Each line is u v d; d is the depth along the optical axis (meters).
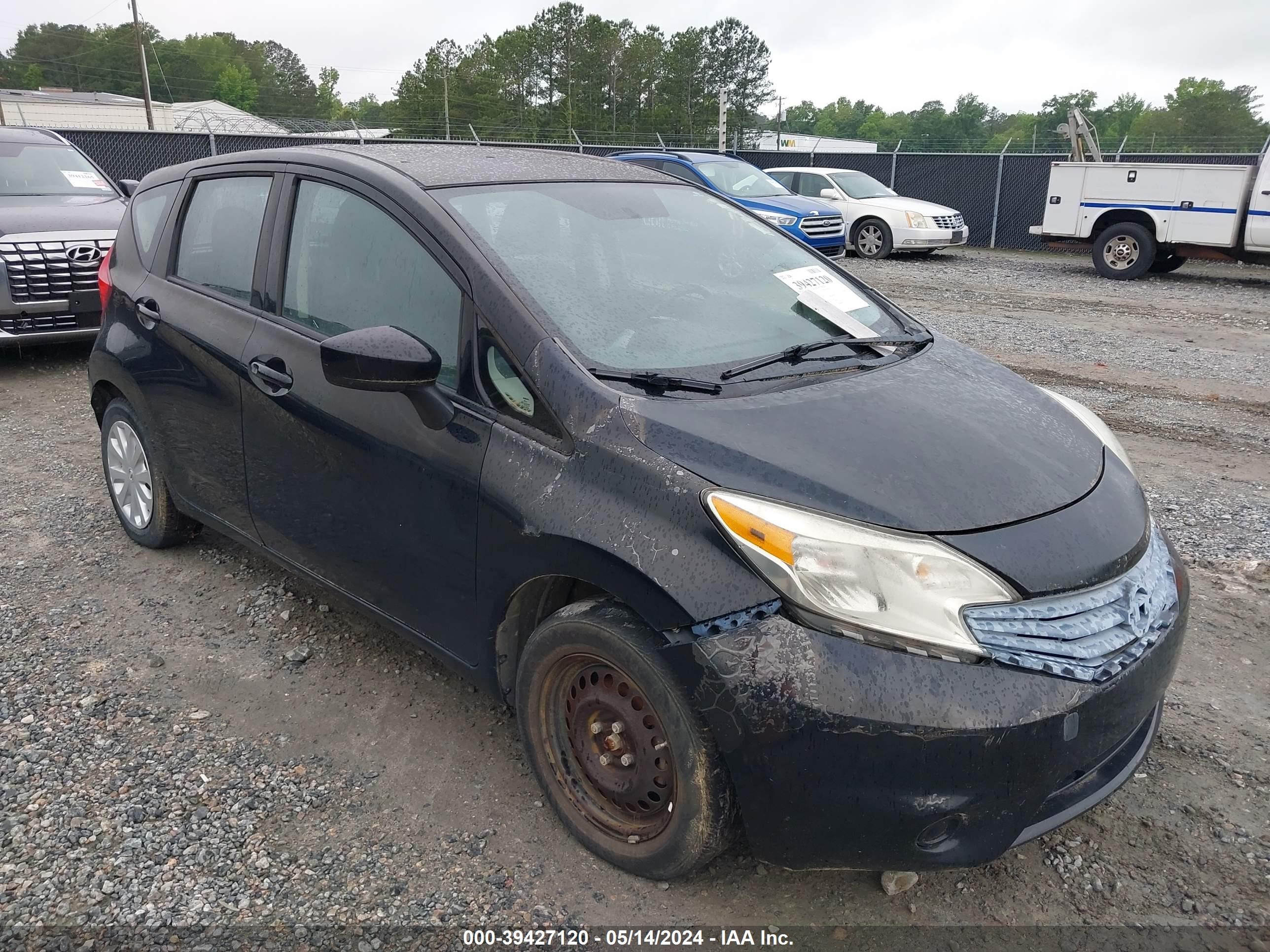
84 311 7.75
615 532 2.39
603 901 2.54
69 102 59.19
